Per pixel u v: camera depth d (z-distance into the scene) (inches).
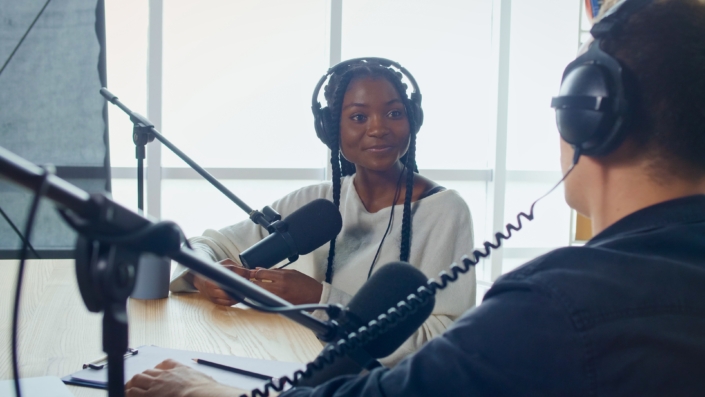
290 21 137.5
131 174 132.7
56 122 126.6
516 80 146.9
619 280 24.1
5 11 124.6
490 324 24.7
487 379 24.1
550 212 149.5
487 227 146.9
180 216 135.7
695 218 26.0
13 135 125.8
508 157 147.9
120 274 21.9
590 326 23.2
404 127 62.2
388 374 26.8
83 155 127.3
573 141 26.8
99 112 127.4
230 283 25.9
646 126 25.4
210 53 135.0
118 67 131.6
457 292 58.9
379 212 64.3
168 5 132.4
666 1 25.6
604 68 25.6
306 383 35.0
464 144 145.7
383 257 62.3
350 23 139.8
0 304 60.1
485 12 144.8
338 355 30.7
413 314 34.0
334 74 65.4
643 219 26.2
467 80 145.0
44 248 125.8
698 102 24.9
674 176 26.0
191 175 135.1
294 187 138.6
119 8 131.0
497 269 145.6
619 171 26.7
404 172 66.2
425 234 61.9
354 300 34.3
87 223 20.5
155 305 62.2
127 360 44.4
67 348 47.9
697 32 25.1
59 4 126.0
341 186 70.0
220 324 55.9
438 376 24.9
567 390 23.2
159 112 131.1
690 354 23.3
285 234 53.5
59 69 126.5
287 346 50.0
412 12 142.2
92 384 40.2
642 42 25.2
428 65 143.4
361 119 62.1
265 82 137.3
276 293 57.8
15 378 21.4
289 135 138.7
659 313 23.6
